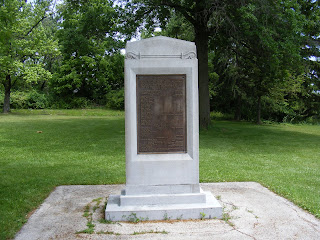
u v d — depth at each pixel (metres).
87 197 5.89
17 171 7.84
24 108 36.31
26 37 28.97
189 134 5.04
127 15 17.83
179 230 4.36
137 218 4.67
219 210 4.80
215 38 19.16
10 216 4.74
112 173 7.85
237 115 29.91
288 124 27.72
